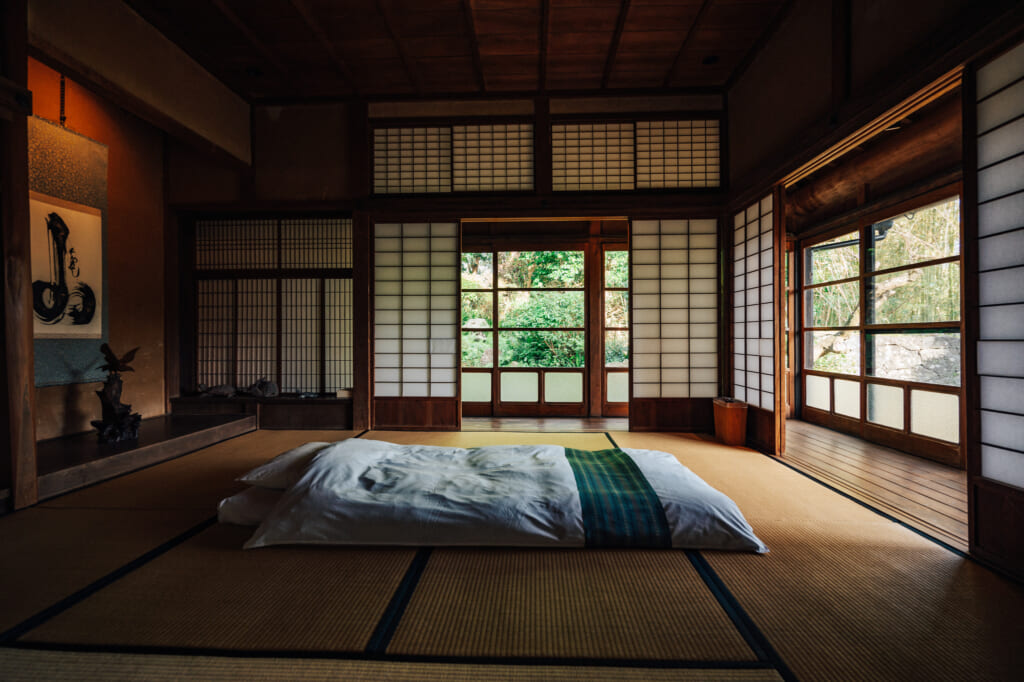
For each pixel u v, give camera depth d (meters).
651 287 4.33
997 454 1.74
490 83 4.22
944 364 3.21
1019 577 1.62
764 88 3.60
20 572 1.66
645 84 4.22
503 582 1.59
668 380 4.35
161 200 4.40
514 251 5.73
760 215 3.68
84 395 3.54
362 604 1.45
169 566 1.70
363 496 1.93
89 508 2.31
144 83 3.25
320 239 4.68
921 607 1.46
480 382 5.66
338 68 3.96
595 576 1.63
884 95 2.28
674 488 2.00
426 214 4.35
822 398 4.60
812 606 1.46
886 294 3.74
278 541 1.84
